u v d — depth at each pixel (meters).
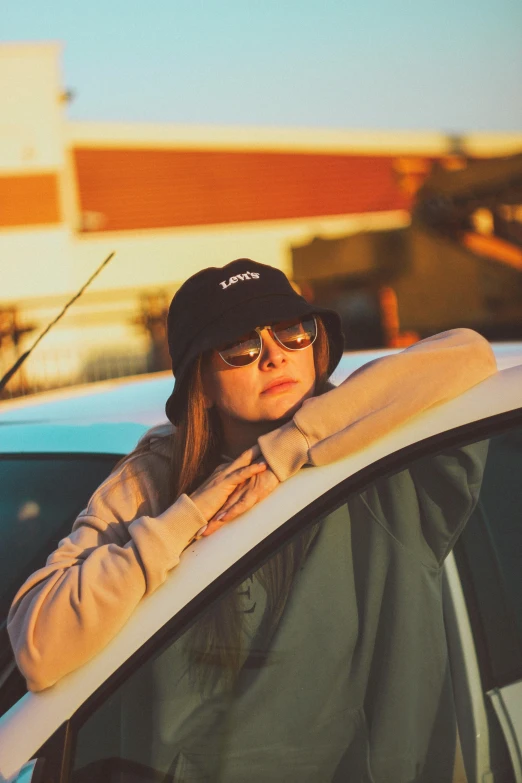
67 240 16.06
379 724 1.33
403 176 15.54
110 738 1.24
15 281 15.89
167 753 1.27
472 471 1.37
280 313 1.56
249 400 1.59
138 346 15.85
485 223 14.85
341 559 1.33
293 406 1.60
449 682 1.35
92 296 15.88
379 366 1.38
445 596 1.37
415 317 14.81
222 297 1.58
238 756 1.29
